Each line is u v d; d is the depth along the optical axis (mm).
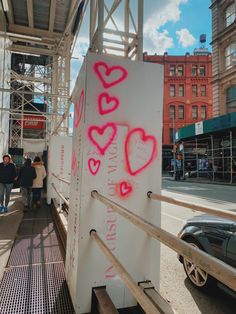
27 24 9000
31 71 20344
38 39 9812
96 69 2617
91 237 2562
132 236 2684
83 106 2658
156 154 2791
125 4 3252
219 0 25062
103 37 2984
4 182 7645
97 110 2615
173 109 42344
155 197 2588
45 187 11672
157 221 2754
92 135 2602
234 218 1661
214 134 21734
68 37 8945
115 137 2666
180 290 3355
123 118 2693
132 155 2711
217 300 3111
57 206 7508
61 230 5352
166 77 42469
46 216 7191
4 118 11508
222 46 24891
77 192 2764
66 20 8578
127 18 3221
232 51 23672
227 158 22266
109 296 2494
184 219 7449
